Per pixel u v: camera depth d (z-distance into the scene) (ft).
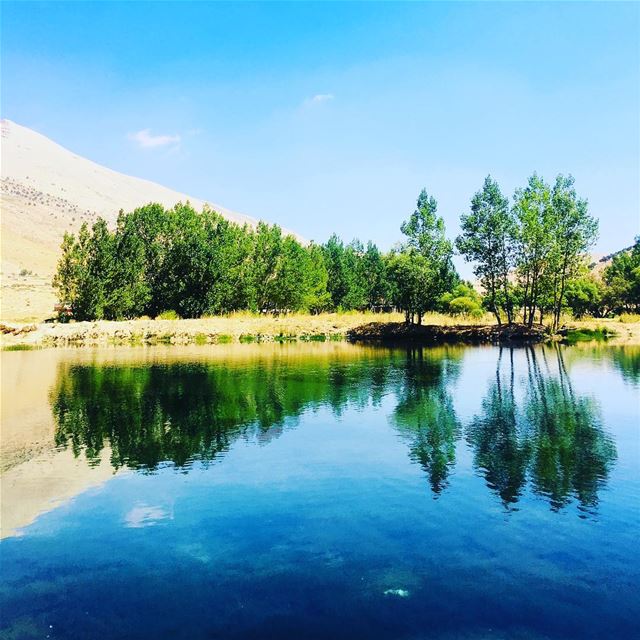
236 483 28.94
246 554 20.98
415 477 29.63
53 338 121.39
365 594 18.06
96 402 50.75
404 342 129.18
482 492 27.32
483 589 18.28
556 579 18.89
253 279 169.07
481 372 71.72
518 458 32.96
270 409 47.65
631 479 29.04
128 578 19.39
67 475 30.40
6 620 16.92
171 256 162.20
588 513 24.62
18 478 29.94
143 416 44.86
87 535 22.91
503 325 138.62
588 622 16.37
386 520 23.97
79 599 18.07
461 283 203.10
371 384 61.41
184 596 18.15
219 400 51.75
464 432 39.50
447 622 16.39
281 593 18.19
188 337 130.62
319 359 89.10
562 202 133.49
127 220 164.25
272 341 132.87
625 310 211.00
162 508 25.63
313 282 188.85
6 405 49.52
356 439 37.63
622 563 20.02
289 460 32.81
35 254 586.45
